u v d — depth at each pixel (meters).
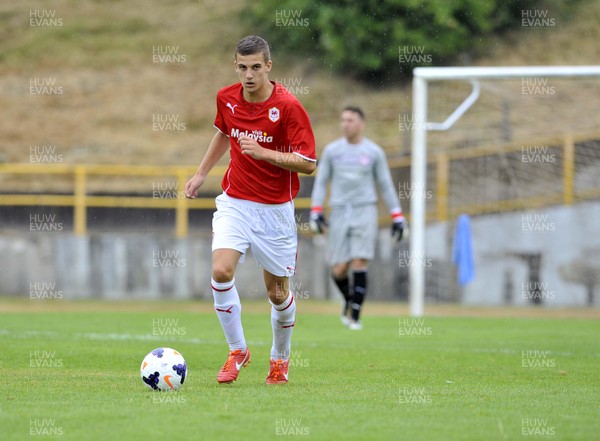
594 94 91.25
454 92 94.12
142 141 94.19
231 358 23.06
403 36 96.06
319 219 46.31
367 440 16.03
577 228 69.56
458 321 49.47
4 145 93.38
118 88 103.56
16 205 79.94
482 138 83.56
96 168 71.94
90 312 54.50
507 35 104.00
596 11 108.75
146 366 21.56
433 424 17.53
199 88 103.25
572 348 35.31
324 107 96.38
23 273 69.12
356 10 97.50
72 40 112.50
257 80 22.06
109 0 121.19
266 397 20.67
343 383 24.00
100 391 21.56
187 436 16.16
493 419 18.11
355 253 44.50
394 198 45.78
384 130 90.62
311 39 101.62
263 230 22.91
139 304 64.44
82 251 68.94
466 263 61.75
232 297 22.88
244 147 21.95
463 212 72.50
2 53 110.44
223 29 112.19
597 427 17.31
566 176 73.06
